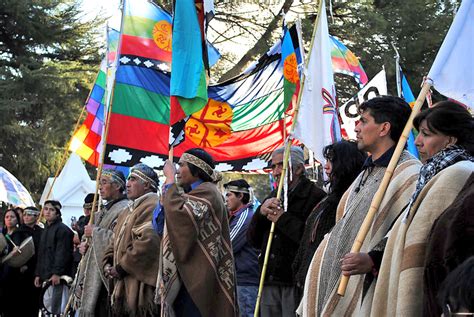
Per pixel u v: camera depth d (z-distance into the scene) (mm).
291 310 6766
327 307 4688
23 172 26969
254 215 6992
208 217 6547
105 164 8859
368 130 4762
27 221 11688
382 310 4098
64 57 28844
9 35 27922
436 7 20953
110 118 8828
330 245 4836
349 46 20672
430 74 4461
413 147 8547
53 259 10891
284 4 21250
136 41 9070
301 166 6867
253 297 8164
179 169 6805
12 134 25875
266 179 26234
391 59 19953
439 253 3539
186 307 6594
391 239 4141
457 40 4523
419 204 3979
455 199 3643
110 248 7879
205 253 6480
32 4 27250
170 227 6441
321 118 7211
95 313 8188
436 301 3502
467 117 4070
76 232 11281
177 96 7527
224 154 9539
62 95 27234
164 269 6543
